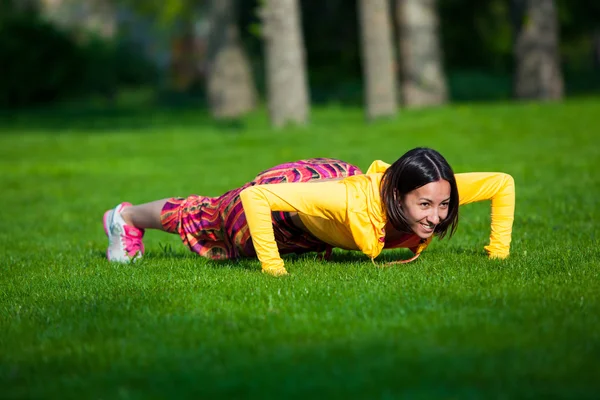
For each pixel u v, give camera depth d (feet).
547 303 14.44
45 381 11.60
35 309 15.89
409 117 70.33
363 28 71.41
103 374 11.76
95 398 10.85
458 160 45.47
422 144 54.08
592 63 150.61
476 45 125.08
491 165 42.57
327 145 56.13
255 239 17.94
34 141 69.51
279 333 13.20
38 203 37.52
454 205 17.22
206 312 14.92
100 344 13.16
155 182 42.93
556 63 84.43
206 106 124.57
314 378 11.11
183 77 169.27
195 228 20.31
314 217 18.06
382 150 51.75
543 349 11.85
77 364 12.25
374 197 17.22
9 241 27.04
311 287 16.42
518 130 58.08
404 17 85.35
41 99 130.11
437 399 10.22
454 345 12.17
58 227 30.48
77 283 18.29
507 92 110.11
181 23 151.64
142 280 18.16
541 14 83.15
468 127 61.31
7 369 12.19
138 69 156.35
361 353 11.98
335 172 19.04
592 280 16.43
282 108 70.18
